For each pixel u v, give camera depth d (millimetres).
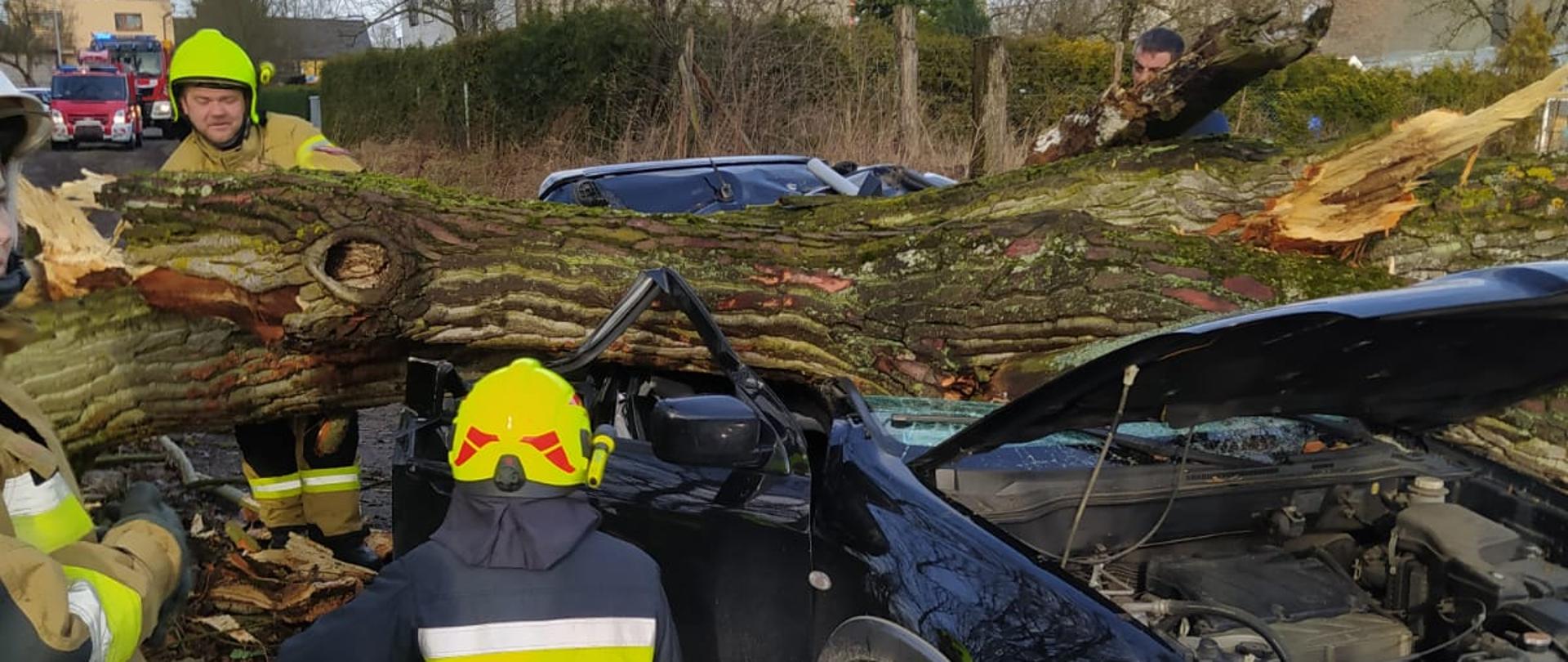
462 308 3682
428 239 3641
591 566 1879
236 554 4246
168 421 3568
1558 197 4133
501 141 15406
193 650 3680
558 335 3783
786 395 3531
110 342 3352
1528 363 2447
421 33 32000
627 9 14461
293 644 1887
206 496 5043
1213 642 2217
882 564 2322
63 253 3221
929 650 2131
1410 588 2449
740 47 13000
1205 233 4289
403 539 3467
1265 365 2309
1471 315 2113
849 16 15633
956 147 12242
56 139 24547
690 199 6992
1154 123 4582
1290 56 4090
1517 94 3803
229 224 3375
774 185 7199
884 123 12336
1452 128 3898
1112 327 3689
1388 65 14555
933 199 4379
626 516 2842
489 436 1816
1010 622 2096
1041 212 3871
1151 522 2719
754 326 3869
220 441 5906
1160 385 2324
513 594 1819
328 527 4375
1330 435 2932
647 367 3924
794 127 12484
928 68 14883
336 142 19688
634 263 3818
